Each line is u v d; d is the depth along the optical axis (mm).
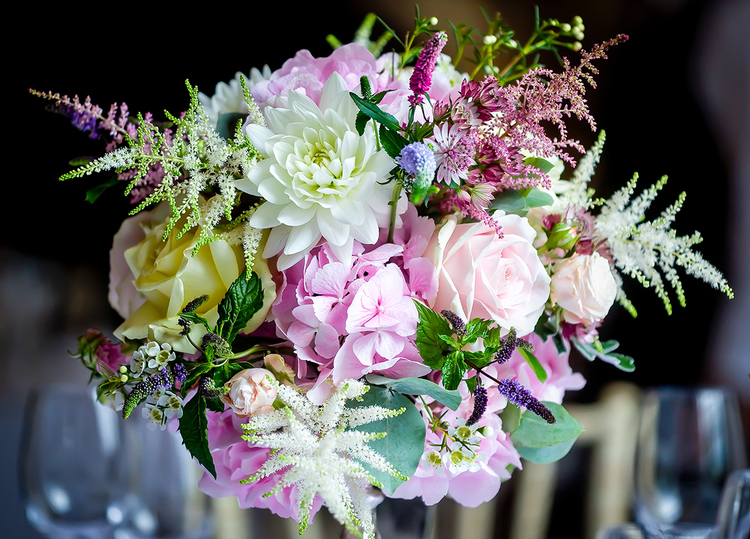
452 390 575
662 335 1992
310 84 638
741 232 2010
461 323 578
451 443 605
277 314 618
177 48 1877
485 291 607
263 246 622
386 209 607
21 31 1783
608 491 1274
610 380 1934
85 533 735
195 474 757
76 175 593
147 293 633
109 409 736
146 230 682
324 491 532
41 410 734
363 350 583
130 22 1842
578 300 638
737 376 1969
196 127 606
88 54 1839
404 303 592
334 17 1884
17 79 1792
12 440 1186
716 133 1996
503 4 1889
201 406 583
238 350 627
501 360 580
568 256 658
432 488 628
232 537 1039
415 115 608
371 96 598
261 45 1898
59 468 726
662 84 1985
